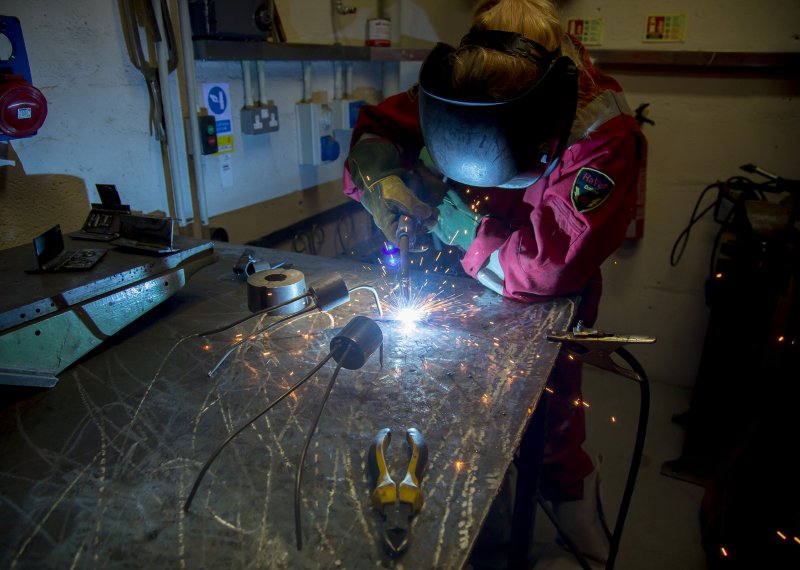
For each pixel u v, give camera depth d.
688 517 1.83
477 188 1.33
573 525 1.59
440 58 0.98
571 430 1.50
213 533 0.58
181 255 1.07
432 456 0.68
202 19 1.55
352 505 0.61
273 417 0.76
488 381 0.84
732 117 2.20
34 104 1.15
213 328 1.00
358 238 2.64
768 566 1.25
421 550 0.55
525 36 0.95
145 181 1.53
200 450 0.70
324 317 1.05
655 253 2.48
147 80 1.47
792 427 1.25
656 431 2.27
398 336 0.98
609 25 2.25
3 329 0.79
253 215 1.98
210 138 1.68
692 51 2.12
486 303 1.12
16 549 0.56
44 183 1.27
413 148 1.42
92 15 1.31
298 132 2.12
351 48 2.14
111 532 0.58
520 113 0.84
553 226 1.08
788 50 2.04
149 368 0.88
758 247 1.71
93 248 1.06
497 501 1.48
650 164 2.37
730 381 1.92
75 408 0.78
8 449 0.70
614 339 0.91
